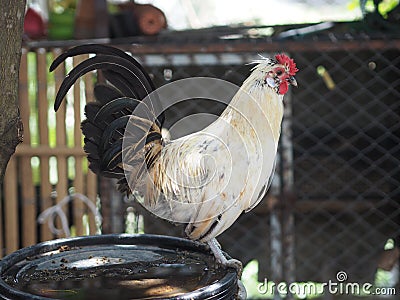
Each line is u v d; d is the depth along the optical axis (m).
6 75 1.57
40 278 1.72
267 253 4.17
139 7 3.93
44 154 3.47
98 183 3.70
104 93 1.95
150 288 1.66
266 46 3.43
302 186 4.17
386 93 4.21
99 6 3.93
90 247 2.02
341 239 4.21
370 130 4.28
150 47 3.40
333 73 4.27
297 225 4.20
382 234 4.19
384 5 4.10
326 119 4.34
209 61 3.56
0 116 1.58
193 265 1.87
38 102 3.45
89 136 1.94
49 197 3.53
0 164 1.64
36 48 3.41
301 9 5.72
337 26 3.97
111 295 1.59
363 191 4.18
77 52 1.80
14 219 3.51
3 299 1.46
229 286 1.59
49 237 3.54
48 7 4.50
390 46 3.44
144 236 2.06
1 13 1.53
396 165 4.12
